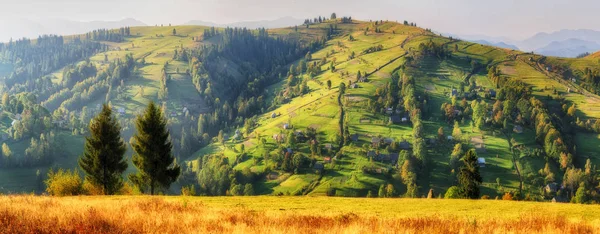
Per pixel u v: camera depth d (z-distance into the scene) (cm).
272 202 3753
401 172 19175
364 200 4425
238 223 1472
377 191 18238
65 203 2023
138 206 1978
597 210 3522
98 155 4866
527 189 17850
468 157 6844
